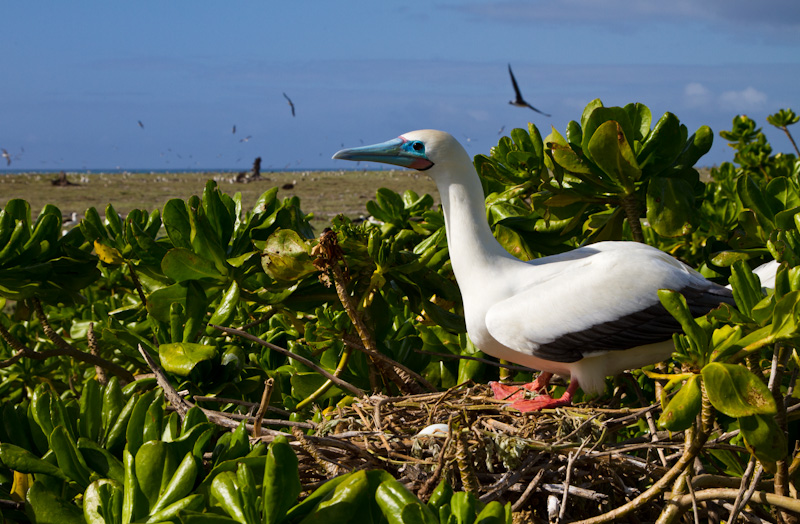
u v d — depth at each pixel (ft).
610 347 13.34
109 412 11.45
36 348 22.70
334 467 11.25
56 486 10.37
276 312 17.61
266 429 12.51
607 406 13.94
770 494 9.76
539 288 13.82
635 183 16.44
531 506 11.93
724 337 8.68
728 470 12.76
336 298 16.58
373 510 8.80
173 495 8.90
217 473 9.42
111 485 9.63
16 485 11.25
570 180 16.96
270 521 8.29
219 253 15.81
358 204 121.49
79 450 10.56
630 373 14.92
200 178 274.36
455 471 11.61
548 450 11.50
